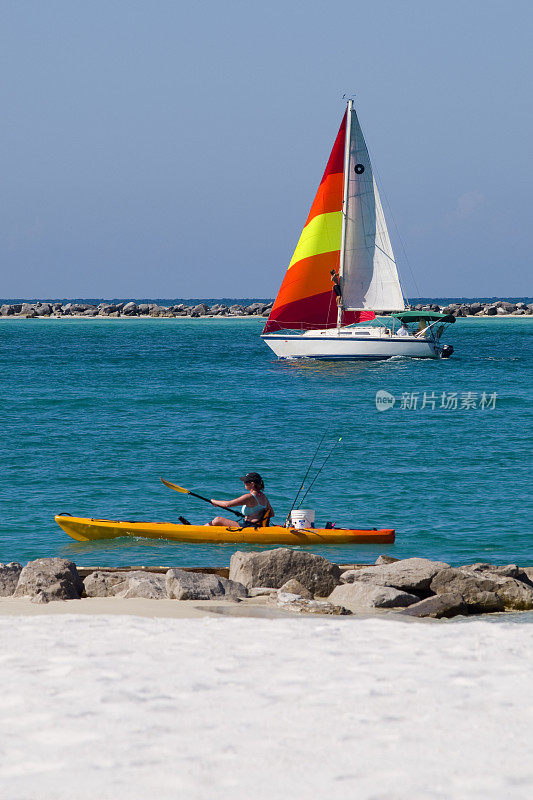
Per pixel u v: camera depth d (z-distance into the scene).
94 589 44.69
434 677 24.55
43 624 33.34
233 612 38.66
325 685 23.62
